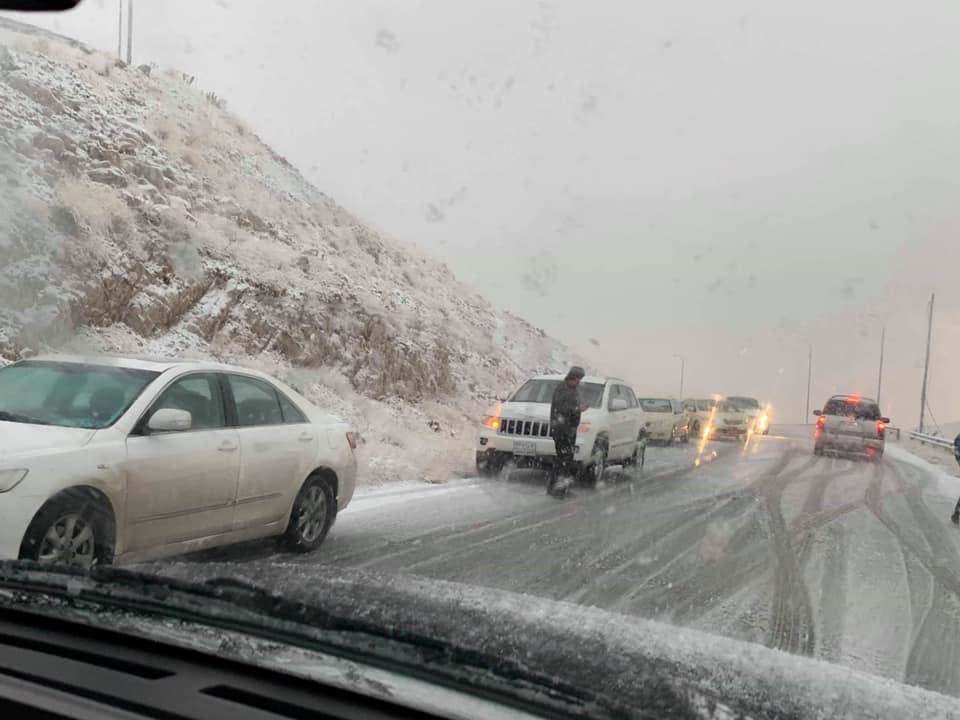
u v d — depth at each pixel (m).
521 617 3.24
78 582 3.03
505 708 2.25
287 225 23.06
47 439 5.00
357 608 3.04
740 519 10.23
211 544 5.95
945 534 9.91
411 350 20.36
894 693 2.83
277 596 2.99
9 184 13.08
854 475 17.30
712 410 30.70
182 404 5.91
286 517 6.67
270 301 16.66
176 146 21.06
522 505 10.51
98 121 17.95
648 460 18.62
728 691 2.58
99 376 5.83
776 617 5.71
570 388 11.73
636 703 2.36
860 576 7.18
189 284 15.30
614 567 7.11
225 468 5.94
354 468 7.62
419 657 2.48
